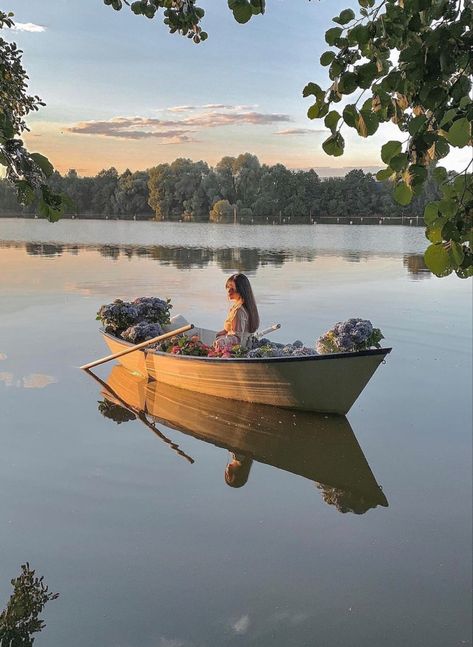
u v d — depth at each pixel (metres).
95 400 6.95
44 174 1.61
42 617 3.31
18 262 20.11
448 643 3.14
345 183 81.62
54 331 9.88
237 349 7.03
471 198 1.39
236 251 26.11
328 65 1.53
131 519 4.37
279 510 4.57
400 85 1.41
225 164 83.50
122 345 7.96
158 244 30.23
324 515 4.49
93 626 3.25
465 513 4.51
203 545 4.06
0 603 3.42
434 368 8.11
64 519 4.35
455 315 11.27
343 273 17.75
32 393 7.09
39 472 5.09
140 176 88.56
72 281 15.41
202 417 6.55
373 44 1.52
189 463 5.38
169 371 7.50
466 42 1.31
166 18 2.38
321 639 3.18
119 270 18.06
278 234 42.94
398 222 70.06
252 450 5.71
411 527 4.32
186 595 3.53
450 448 5.71
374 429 6.22
